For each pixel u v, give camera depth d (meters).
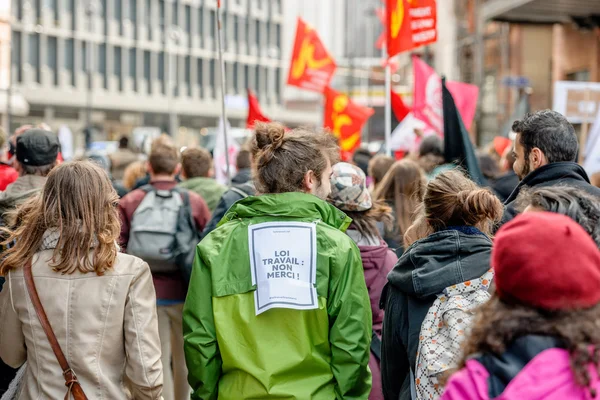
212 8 72.12
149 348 3.62
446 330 3.56
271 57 77.50
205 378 3.77
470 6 32.50
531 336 2.30
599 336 2.25
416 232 4.12
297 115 82.19
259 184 3.98
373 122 38.06
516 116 14.41
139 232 6.59
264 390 3.63
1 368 4.80
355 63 59.31
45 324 3.55
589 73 21.97
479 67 28.84
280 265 3.74
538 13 20.08
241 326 3.73
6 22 40.91
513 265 2.34
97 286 3.59
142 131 32.84
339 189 4.82
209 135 39.59
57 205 3.62
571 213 2.76
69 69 62.91
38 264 3.64
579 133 15.45
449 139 6.99
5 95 40.38
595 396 2.22
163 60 69.31
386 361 4.00
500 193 7.99
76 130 64.00
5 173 6.42
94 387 3.54
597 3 18.38
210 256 3.83
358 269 3.80
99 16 64.88
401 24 10.44
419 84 11.02
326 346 3.74
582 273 2.28
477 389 2.31
